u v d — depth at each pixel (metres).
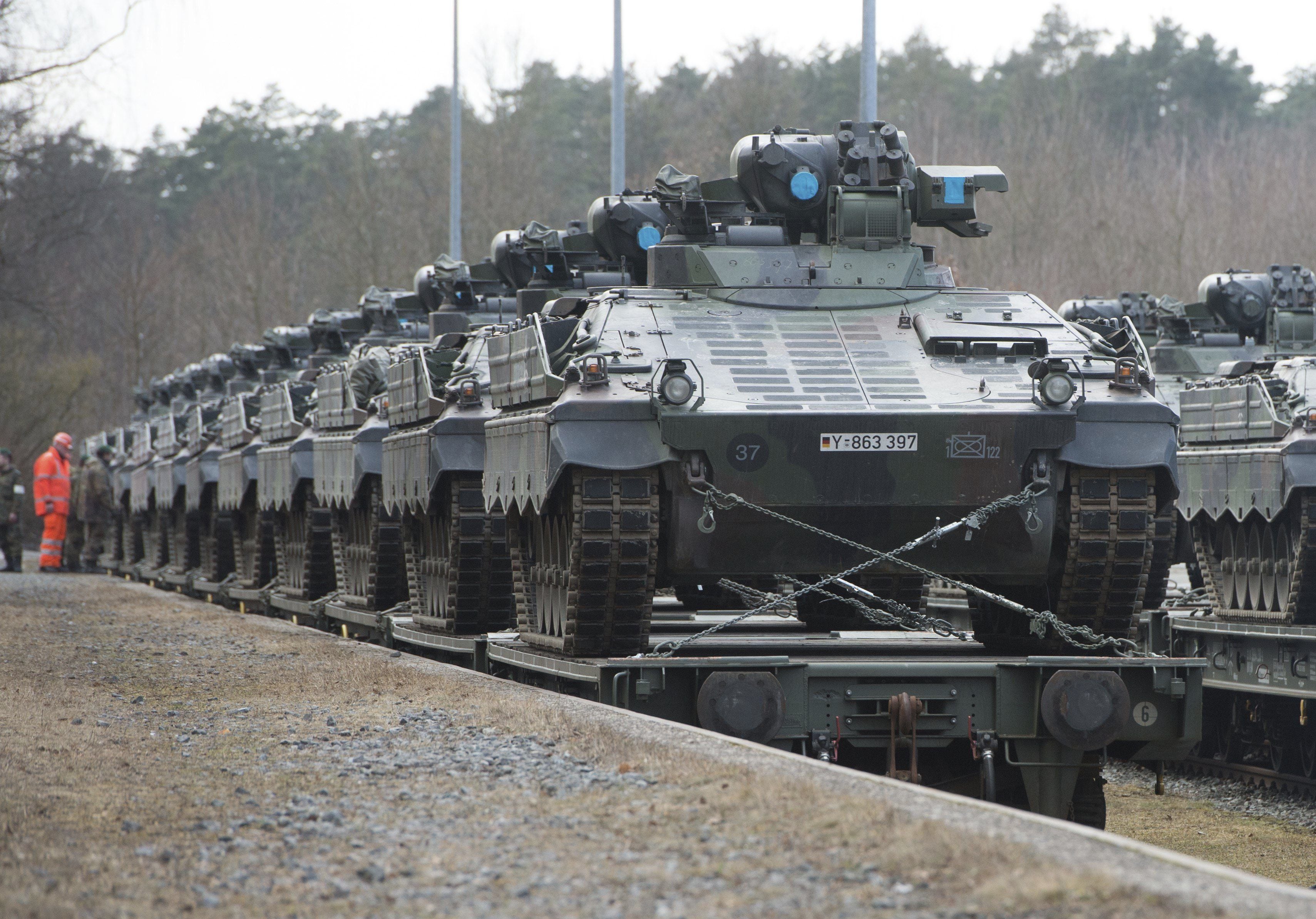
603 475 43.50
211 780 33.41
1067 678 40.41
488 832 27.66
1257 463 60.44
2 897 23.45
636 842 26.44
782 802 28.44
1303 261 192.75
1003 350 47.19
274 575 98.06
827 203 52.94
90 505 146.75
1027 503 44.12
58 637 67.56
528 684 52.25
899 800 28.36
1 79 92.50
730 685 39.69
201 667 55.16
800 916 21.86
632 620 45.00
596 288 74.31
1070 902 21.44
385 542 70.31
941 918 21.45
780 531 44.25
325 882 24.75
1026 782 41.59
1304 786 59.28
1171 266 192.88
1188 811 56.38
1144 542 45.12
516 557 52.53
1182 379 85.50
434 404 58.84
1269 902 21.09
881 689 40.53
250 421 99.94
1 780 33.41
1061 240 196.38
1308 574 58.75
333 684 48.97
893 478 43.41
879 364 46.47
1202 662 41.31
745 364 46.00
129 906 23.34
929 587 62.38
